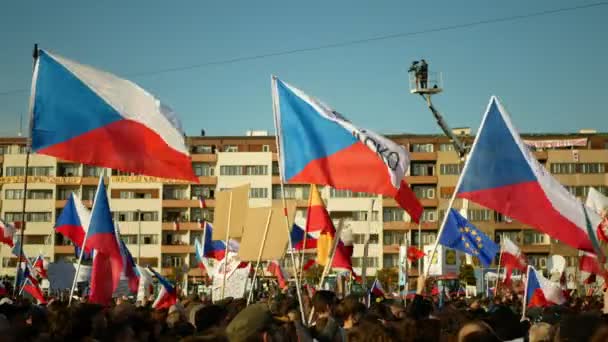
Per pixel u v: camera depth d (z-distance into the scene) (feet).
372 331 24.03
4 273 313.73
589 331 21.01
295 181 50.72
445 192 321.52
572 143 324.19
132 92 50.93
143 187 325.21
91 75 50.47
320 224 76.89
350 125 50.65
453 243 97.09
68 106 49.60
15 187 326.03
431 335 24.80
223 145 332.19
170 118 51.06
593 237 43.45
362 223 322.34
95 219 62.08
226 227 60.18
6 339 29.76
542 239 313.12
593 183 320.29
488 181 45.34
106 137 49.57
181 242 324.39
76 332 29.14
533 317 70.28
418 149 329.72
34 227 323.37
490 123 46.06
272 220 54.54
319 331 36.99
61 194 327.67
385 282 288.30
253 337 21.43
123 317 31.12
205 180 326.65
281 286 128.06
